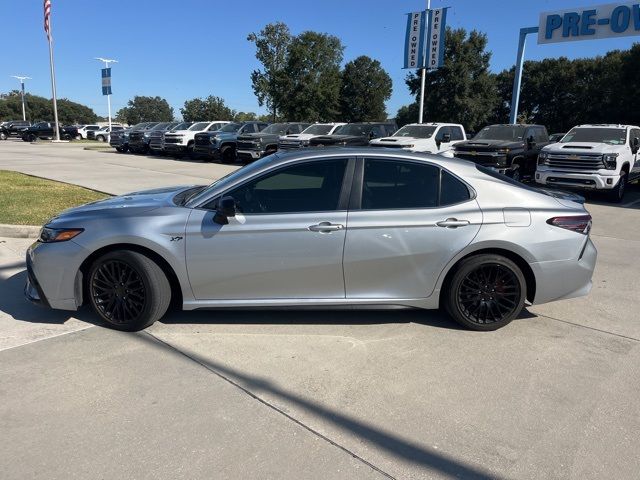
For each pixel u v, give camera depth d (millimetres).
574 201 4742
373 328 4492
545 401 3340
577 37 18688
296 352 4008
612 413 3207
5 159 23734
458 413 3193
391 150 4480
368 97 72500
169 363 3795
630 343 4258
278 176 4273
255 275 4219
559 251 4367
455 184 4367
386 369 3754
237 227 4141
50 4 42312
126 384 3484
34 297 4395
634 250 7664
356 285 4301
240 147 22719
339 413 3182
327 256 4195
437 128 17422
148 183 14422
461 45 53656
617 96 44312
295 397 3359
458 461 2750
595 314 4922
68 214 4457
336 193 4266
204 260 4172
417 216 4238
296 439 2916
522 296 4406
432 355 3988
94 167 19906
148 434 2938
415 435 2969
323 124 22422
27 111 120188
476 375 3678
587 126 14117
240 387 3473
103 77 41969
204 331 4379
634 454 2812
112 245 4230
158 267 4246
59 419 3070
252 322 4578
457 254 4273
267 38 49469
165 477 2594
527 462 2746
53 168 19109
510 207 4352
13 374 3592
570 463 2738
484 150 14141
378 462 2732
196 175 17297
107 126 60844
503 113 65125
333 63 51594
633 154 13422
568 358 3963
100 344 4102
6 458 2717
